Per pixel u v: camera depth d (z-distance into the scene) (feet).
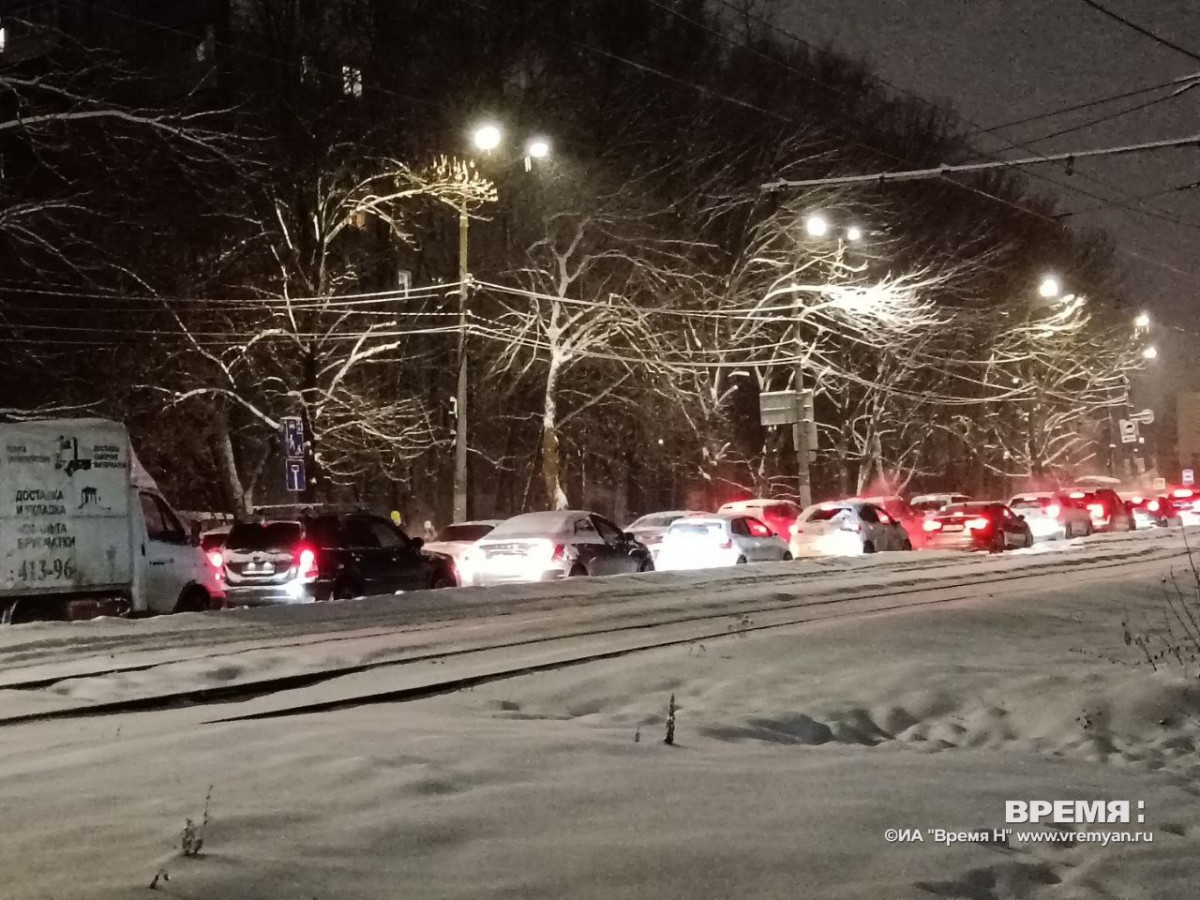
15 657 44.45
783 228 142.82
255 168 106.52
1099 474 277.44
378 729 28.68
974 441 206.08
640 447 153.79
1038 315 189.57
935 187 181.78
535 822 20.93
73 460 53.57
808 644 43.62
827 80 172.76
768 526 100.37
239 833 19.84
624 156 146.61
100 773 24.39
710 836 20.35
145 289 114.83
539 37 144.25
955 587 71.61
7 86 80.43
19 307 110.11
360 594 68.59
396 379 138.62
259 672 41.91
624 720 31.99
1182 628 49.80
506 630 52.90
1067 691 36.17
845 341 161.58
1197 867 20.86
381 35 137.59
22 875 17.81
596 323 123.54
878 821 21.81
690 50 159.63
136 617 54.85
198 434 127.13
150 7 151.23
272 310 111.96
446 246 139.64
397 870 18.38
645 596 67.36
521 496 162.20
